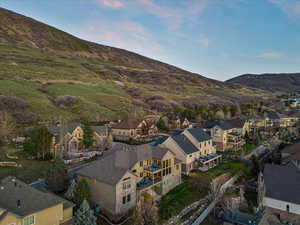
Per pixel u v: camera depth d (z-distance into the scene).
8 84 96.00
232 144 63.62
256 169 50.00
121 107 105.12
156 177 37.47
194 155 48.19
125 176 30.31
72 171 41.84
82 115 86.56
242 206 37.56
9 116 68.31
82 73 158.12
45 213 23.22
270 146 69.06
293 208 31.09
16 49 170.25
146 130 74.75
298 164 41.50
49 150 49.28
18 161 46.28
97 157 52.28
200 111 105.50
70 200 29.28
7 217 20.02
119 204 29.36
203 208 35.59
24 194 24.80
